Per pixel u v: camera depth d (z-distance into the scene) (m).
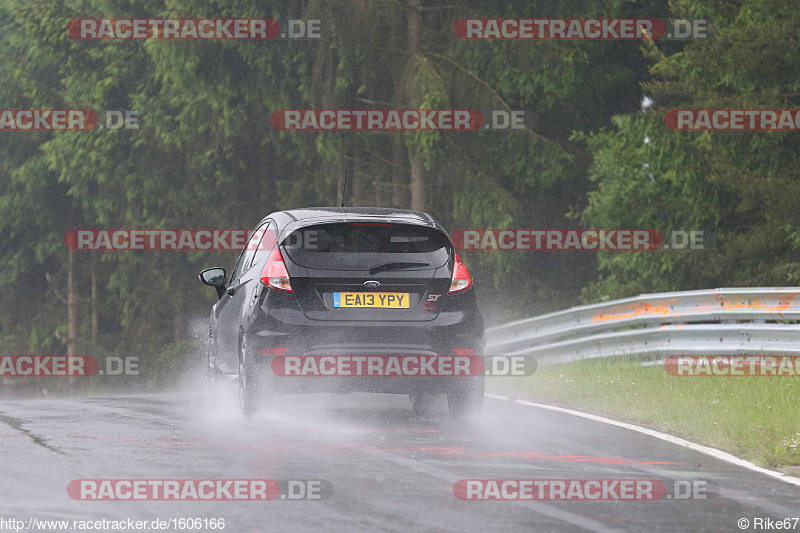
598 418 41.28
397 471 29.17
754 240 87.62
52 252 150.25
